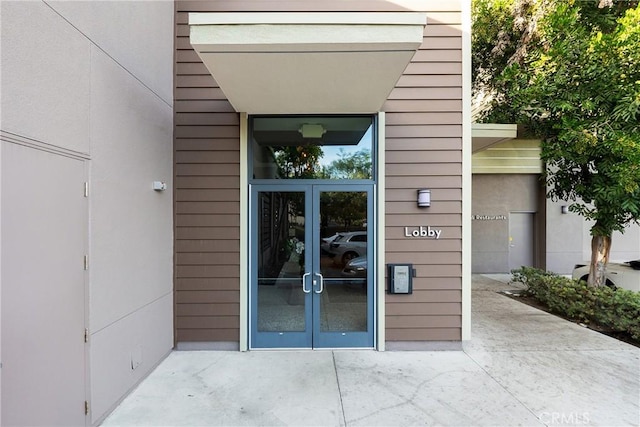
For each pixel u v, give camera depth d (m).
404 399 3.01
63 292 2.31
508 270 9.43
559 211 9.09
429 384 3.27
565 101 5.31
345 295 4.18
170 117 4.05
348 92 3.53
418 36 2.66
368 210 4.19
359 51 2.76
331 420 2.72
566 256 9.07
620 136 4.73
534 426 2.63
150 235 3.54
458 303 4.16
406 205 4.18
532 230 9.55
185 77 4.17
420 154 4.18
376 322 4.16
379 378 3.40
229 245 4.16
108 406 2.79
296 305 4.18
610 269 6.29
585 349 4.10
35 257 2.08
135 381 3.21
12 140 1.93
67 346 2.34
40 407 2.10
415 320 4.15
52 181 2.23
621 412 2.80
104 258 2.76
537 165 9.21
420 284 4.16
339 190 4.20
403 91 4.18
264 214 4.21
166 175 3.93
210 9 4.19
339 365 3.71
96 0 2.67
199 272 4.15
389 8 4.14
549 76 5.59
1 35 1.87
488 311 5.76
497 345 4.25
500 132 6.17
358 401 2.98
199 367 3.66
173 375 3.47
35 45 2.09
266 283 4.19
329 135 4.26
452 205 4.17
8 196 1.91
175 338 4.13
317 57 2.83
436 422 2.69
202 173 4.17
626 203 5.06
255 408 2.88
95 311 2.64
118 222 2.96
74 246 2.42
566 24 5.37
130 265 3.15
